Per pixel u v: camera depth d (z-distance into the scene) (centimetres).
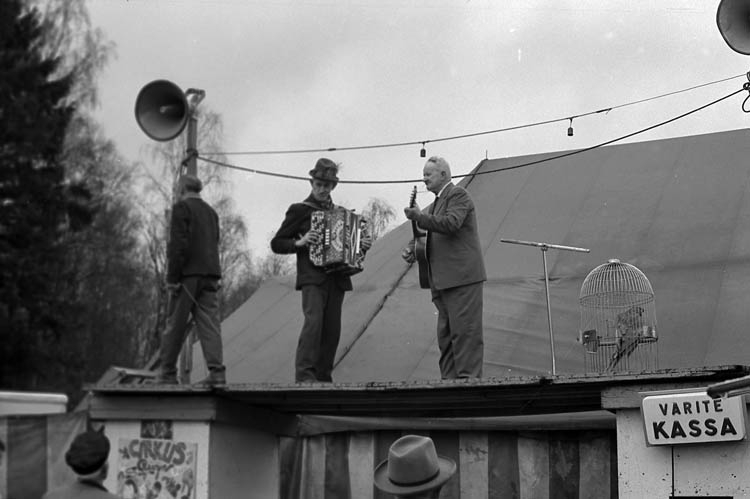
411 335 986
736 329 870
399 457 476
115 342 2700
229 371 1024
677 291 943
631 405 626
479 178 1284
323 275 830
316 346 823
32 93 2555
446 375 787
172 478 738
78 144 2772
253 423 778
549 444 787
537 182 1227
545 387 655
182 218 785
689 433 599
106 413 761
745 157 1136
